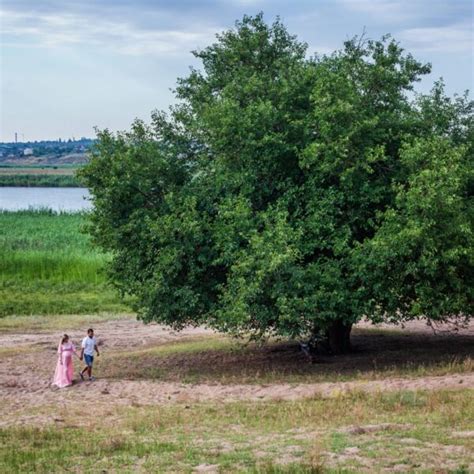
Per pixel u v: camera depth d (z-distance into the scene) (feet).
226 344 111.04
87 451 51.96
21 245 207.10
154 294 83.76
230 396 74.18
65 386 84.07
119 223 89.61
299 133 86.17
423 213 77.20
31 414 69.92
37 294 152.35
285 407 65.82
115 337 122.93
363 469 43.91
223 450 50.52
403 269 79.61
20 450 53.11
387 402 64.03
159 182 91.09
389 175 86.33
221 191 89.40
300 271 78.64
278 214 81.05
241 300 77.92
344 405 64.13
